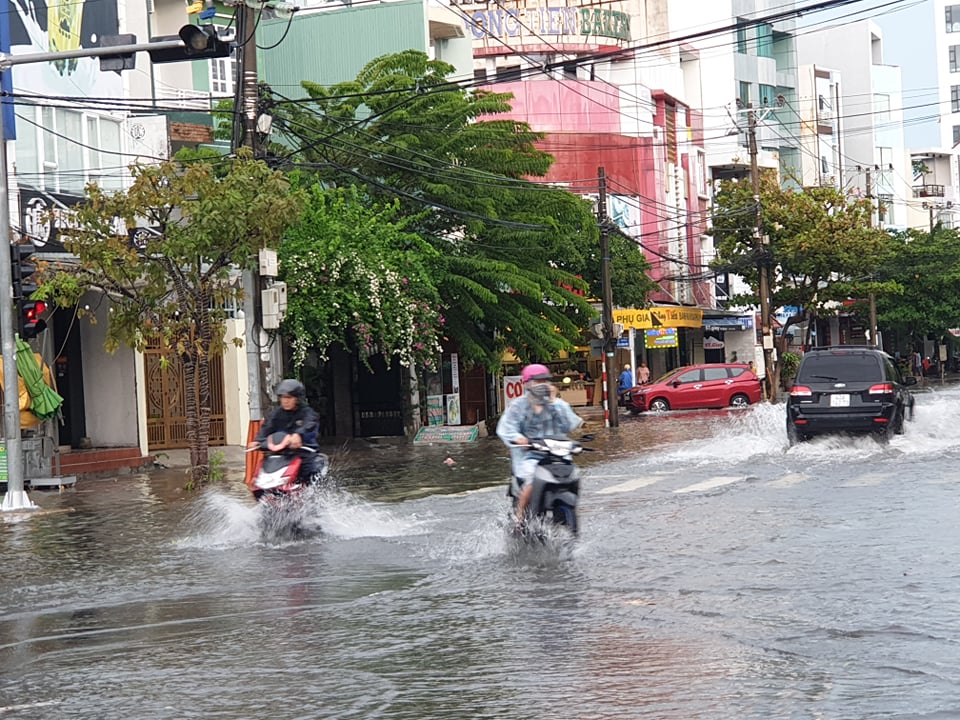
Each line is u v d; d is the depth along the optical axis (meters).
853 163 94.31
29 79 27.31
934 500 16.23
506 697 7.47
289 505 15.08
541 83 58.91
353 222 31.53
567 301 37.88
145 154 31.11
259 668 8.50
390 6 45.62
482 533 14.68
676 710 7.02
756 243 54.91
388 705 7.41
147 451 30.86
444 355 40.66
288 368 37.59
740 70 79.88
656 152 63.91
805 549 12.52
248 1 23.58
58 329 30.45
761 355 53.03
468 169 35.81
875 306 78.38
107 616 10.77
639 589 10.68
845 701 7.04
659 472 22.08
